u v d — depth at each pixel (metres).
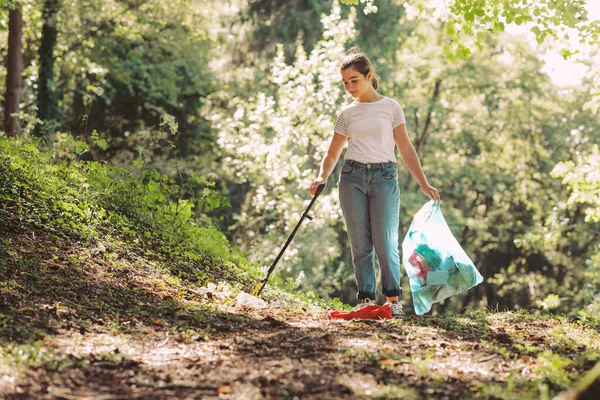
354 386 3.39
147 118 25.19
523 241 23.80
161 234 9.20
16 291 5.18
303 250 19.02
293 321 5.54
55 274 5.98
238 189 23.81
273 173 17.03
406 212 28.30
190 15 25.14
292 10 23.55
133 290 6.09
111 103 24.83
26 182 8.16
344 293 25.69
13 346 3.82
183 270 8.00
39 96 19.59
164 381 3.48
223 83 24.91
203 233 10.17
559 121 32.09
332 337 4.62
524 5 9.79
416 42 29.17
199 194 21.86
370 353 4.11
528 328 5.83
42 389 3.22
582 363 4.10
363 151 6.26
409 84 29.05
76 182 9.01
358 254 6.32
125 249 7.64
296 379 3.51
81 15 23.23
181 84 24.95
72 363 3.65
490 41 29.33
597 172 15.00
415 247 6.35
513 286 31.72
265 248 19.22
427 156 31.73
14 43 17.28
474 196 34.47
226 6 24.59
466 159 32.50
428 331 5.06
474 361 4.06
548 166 32.81
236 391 3.31
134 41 25.05
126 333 4.57
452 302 33.72
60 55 23.67
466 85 29.56
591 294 22.67
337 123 6.42
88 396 3.18
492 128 32.06
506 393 3.30
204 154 25.34
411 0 10.02
